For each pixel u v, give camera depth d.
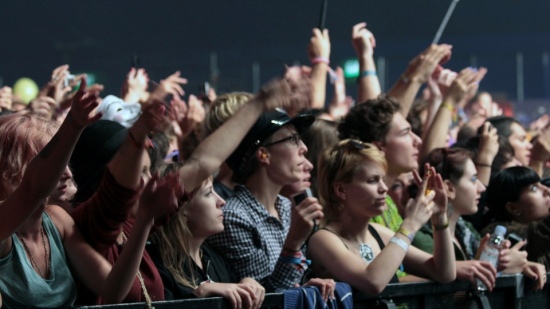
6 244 3.37
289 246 4.54
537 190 6.36
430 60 6.86
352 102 9.08
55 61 23.03
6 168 3.36
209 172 3.71
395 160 5.88
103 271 3.58
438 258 5.04
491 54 25.78
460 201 5.81
